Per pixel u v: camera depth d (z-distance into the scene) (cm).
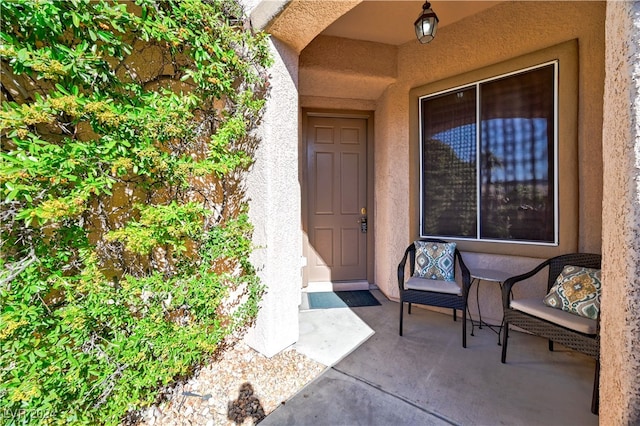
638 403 69
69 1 127
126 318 160
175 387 196
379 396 192
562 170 259
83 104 132
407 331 289
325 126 426
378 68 364
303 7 196
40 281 133
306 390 199
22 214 116
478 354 244
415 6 289
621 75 74
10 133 121
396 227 382
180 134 175
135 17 151
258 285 233
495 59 297
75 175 135
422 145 356
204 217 223
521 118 283
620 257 74
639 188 70
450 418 172
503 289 236
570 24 254
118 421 156
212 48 189
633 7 71
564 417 171
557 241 263
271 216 230
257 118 232
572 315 197
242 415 177
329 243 432
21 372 125
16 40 121
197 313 196
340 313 338
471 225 319
